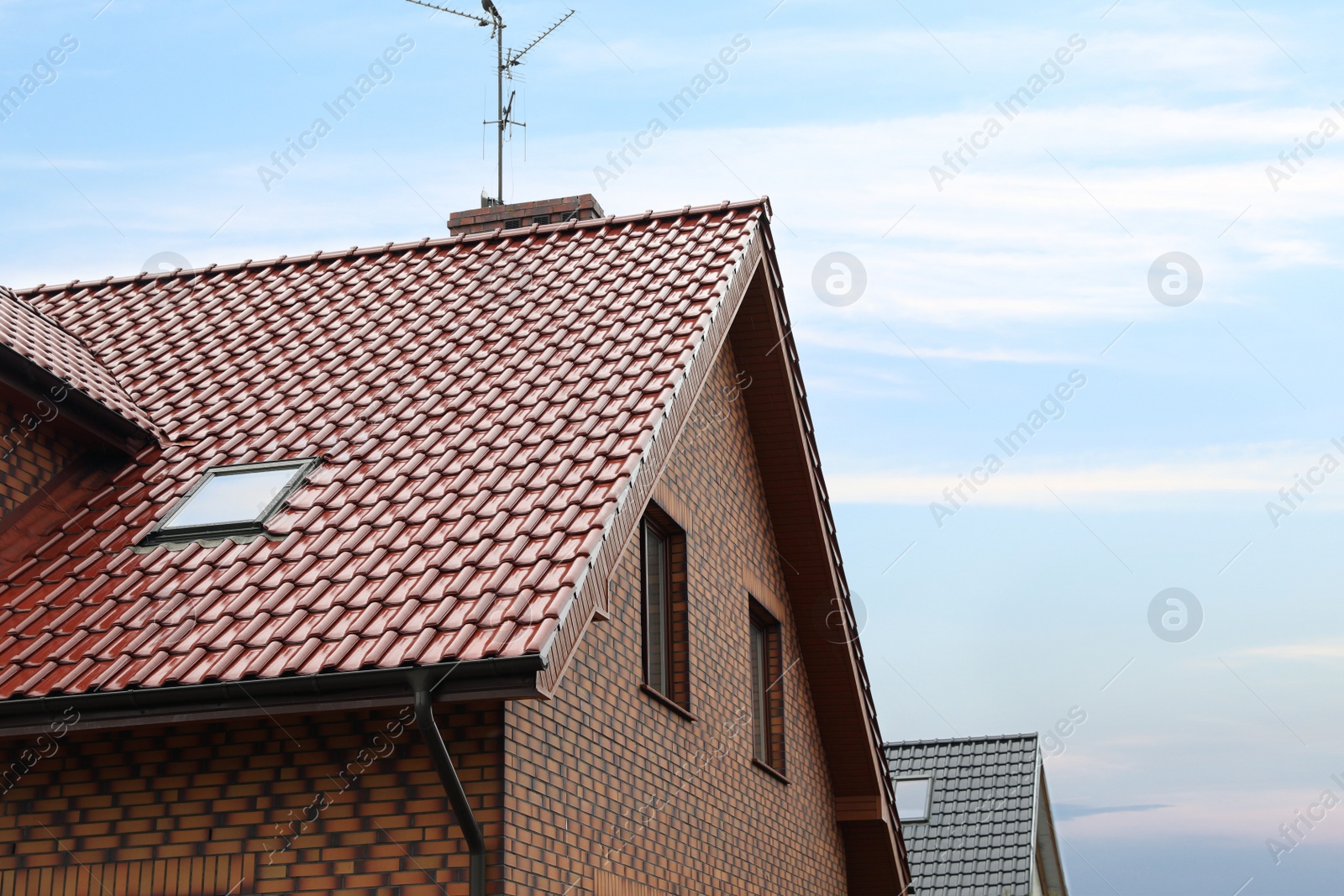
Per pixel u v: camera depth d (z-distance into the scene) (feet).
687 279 35.96
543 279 38.24
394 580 24.50
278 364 35.55
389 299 38.75
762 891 38.91
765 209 40.01
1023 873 66.90
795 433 42.63
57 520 29.99
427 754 23.88
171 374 35.73
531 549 24.72
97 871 24.30
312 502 28.14
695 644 35.60
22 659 24.45
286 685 22.24
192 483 30.09
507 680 21.80
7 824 24.89
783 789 42.37
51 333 35.22
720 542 38.83
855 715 46.73
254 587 25.22
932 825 71.20
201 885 23.89
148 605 25.46
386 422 31.22
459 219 49.73
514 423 29.78
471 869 23.11
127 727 23.35
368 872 23.47
